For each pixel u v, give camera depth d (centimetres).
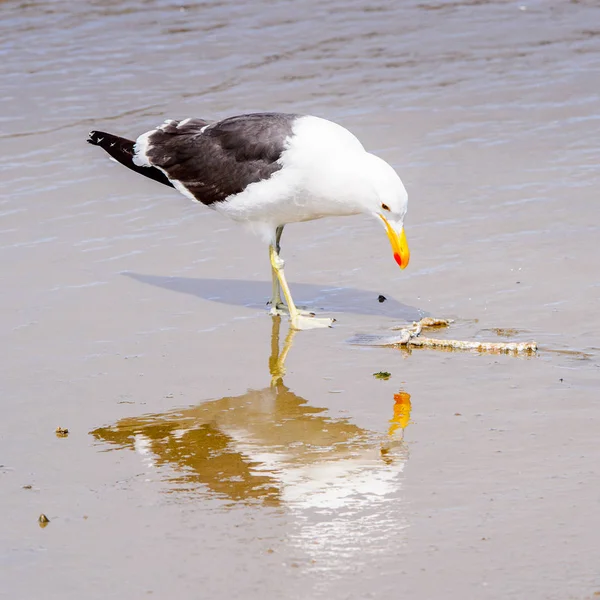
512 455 919
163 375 1109
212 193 1309
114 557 783
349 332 1211
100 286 1332
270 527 818
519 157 1692
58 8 2362
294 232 1492
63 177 1672
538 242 1402
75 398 1058
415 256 1391
